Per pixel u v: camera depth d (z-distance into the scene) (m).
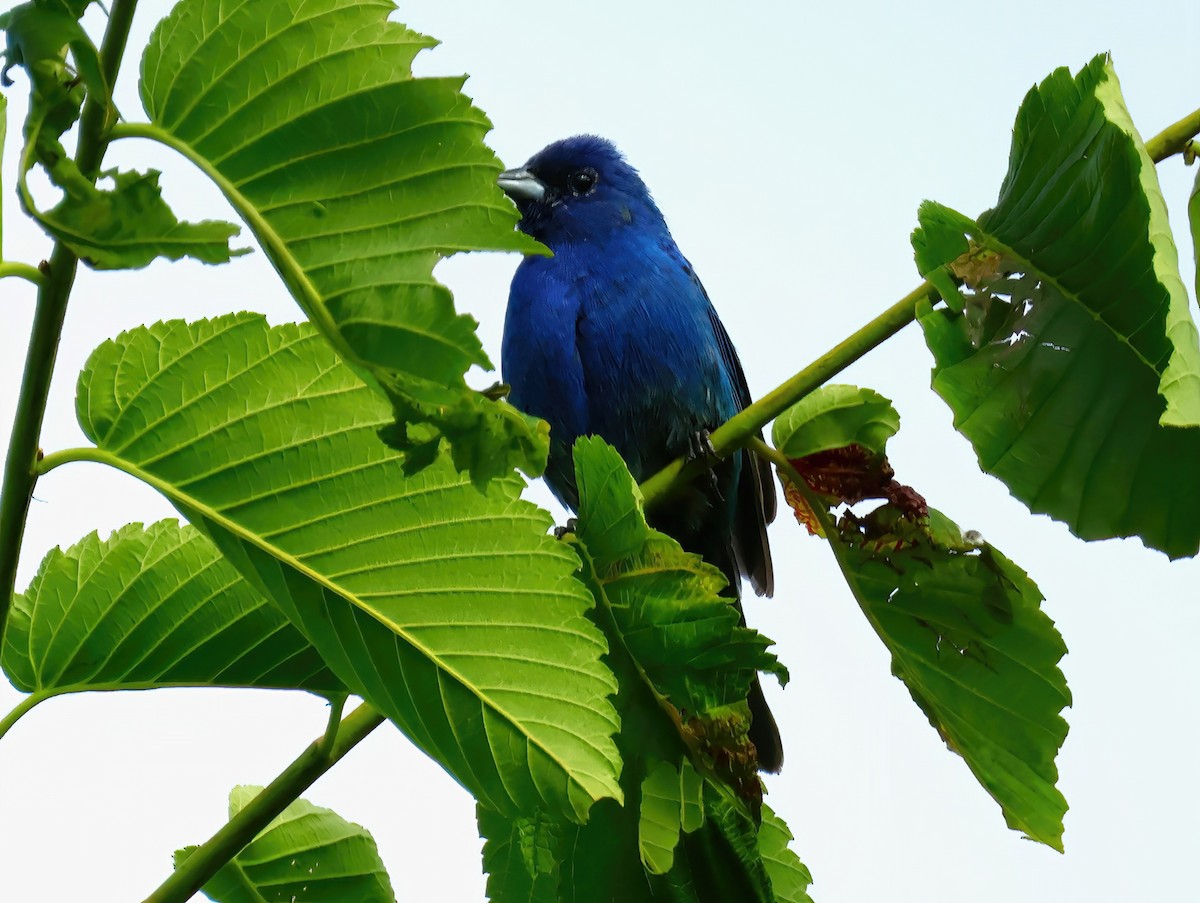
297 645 4.57
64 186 2.88
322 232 3.22
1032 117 5.04
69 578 4.50
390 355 3.18
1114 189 4.93
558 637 3.94
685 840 5.12
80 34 2.89
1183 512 5.33
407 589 3.94
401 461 3.87
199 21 3.22
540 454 3.20
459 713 4.00
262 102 3.23
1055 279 5.30
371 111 3.20
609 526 5.02
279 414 3.84
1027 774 6.07
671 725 5.13
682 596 5.03
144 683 4.56
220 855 4.49
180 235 2.93
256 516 3.89
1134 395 5.27
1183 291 4.04
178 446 3.84
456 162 3.24
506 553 3.94
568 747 3.94
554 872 5.09
